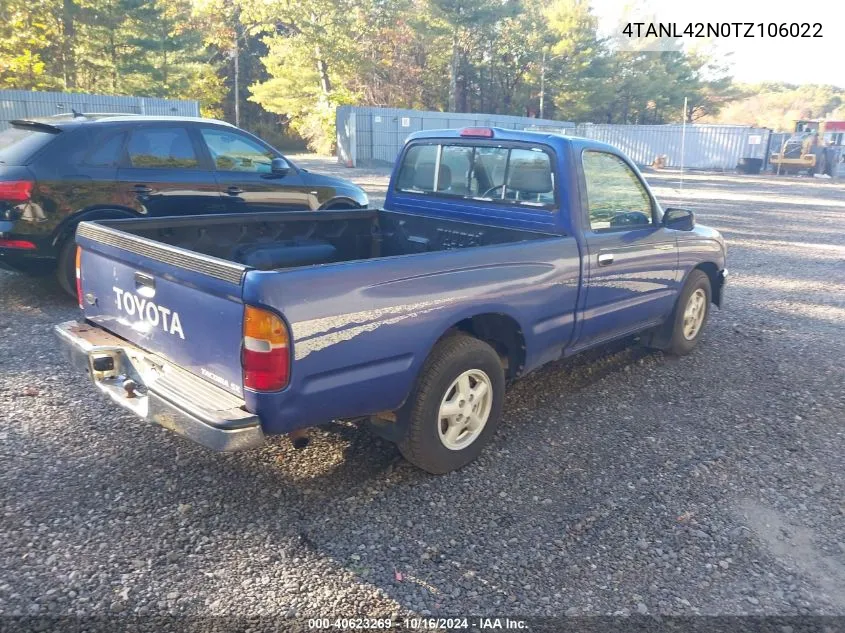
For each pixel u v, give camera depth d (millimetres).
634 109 59125
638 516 3354
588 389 4965
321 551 2990
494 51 49250
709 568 2979
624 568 2955
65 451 3748
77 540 2977
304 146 45344
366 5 40719
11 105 19688
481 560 2973
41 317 6133
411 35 46094
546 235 4367
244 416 2824
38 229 6000
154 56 37375
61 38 31672
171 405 2938
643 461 3910
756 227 14633
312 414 2998
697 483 3691
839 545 3184
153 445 3861
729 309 7461
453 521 3254
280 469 3664
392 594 2736
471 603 2705
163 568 2826
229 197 7109
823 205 20078
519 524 3252
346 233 5227
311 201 7859
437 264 3361
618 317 4727
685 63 58312
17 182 5871
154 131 6633
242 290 2748
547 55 48844
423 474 3676
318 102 40656
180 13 39625
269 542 3035
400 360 3242
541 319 4008
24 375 4789
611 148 4613
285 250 4754
